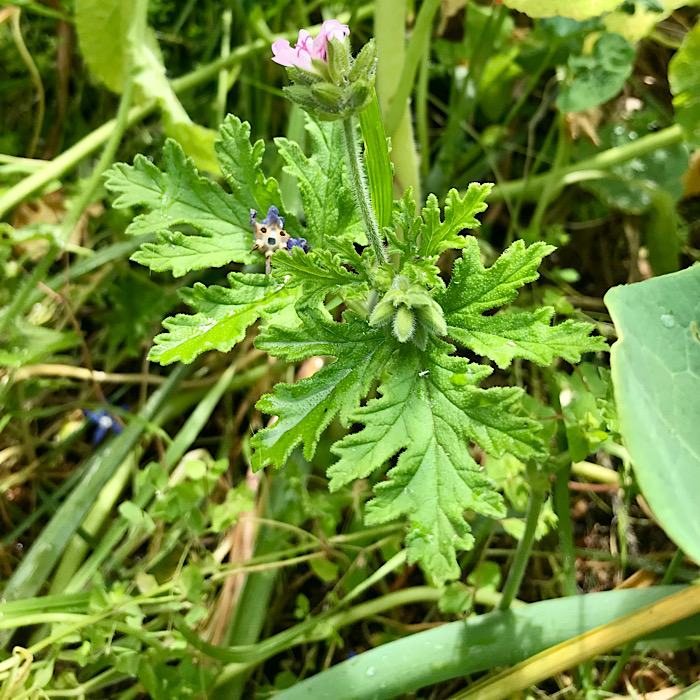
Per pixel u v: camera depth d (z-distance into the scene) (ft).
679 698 0.67
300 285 0.69
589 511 1.09
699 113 0.94
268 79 1.32
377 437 0.61
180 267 0.74
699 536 0.51
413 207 0.65
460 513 0.58
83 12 1.09
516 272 0.63
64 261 1.22
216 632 0.95
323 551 0.93
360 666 0.78
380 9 1.00
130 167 0.77
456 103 1.29
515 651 0.77
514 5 0.91
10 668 0.81
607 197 1.18
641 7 1.01
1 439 1.13
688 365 0.63
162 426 1.18
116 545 1.06
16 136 1.33
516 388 0.60
